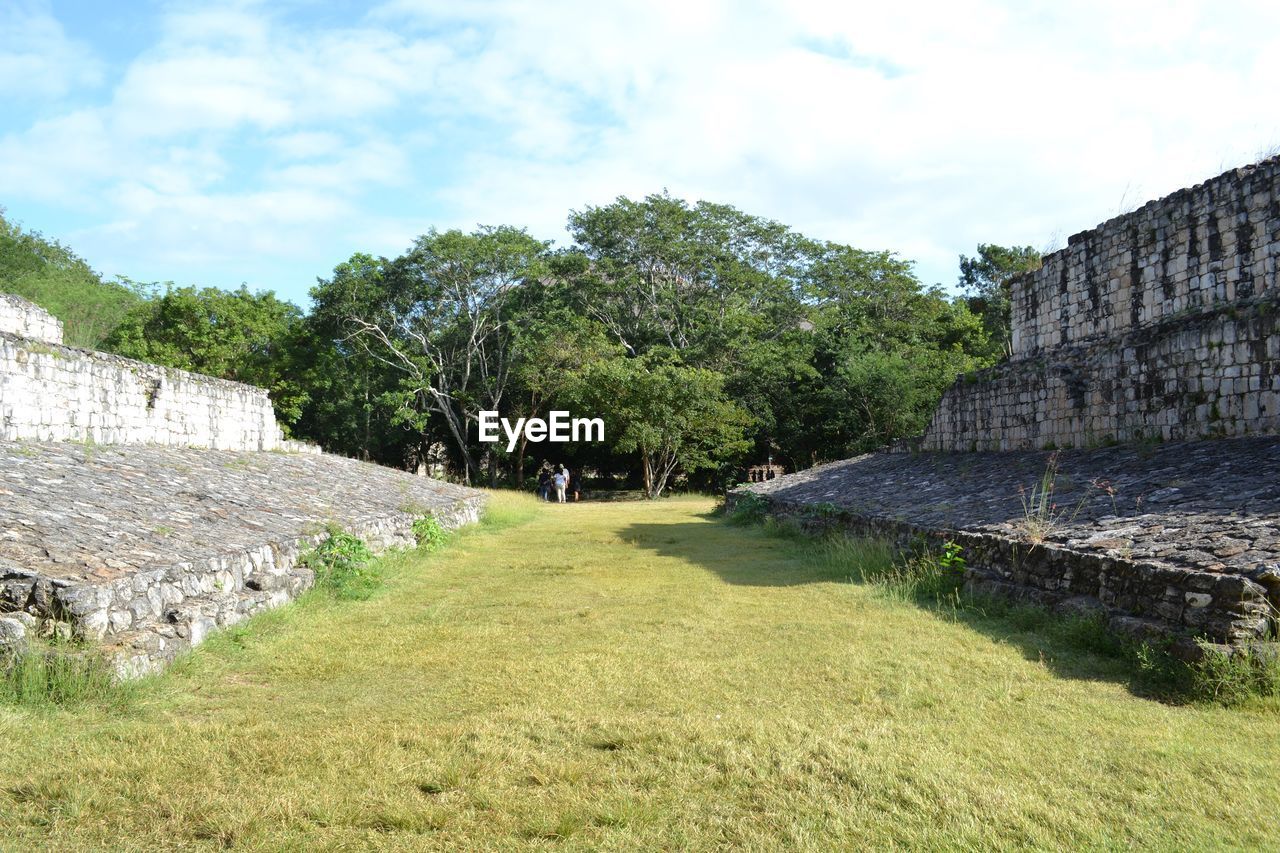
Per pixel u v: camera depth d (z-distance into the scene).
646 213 43.31
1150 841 3.61
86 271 50.03
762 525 17.95
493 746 4.74
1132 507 9.18
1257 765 4.39
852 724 5.09
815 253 46.66
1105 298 16.27
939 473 17.33
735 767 4.41
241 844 3.65
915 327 43.31
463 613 8.73
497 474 41.22
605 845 3.65
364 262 38.62
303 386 40.56
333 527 11.06
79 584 5.83
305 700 5.75
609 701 5.68
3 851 3.56
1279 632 5.70
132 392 14.60
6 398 11.34
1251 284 12.74
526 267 39.44
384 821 3.88
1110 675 6.12
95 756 4.53
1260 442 10.95
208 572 7.53
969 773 4.31
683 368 35.06
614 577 11.25
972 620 7.96
